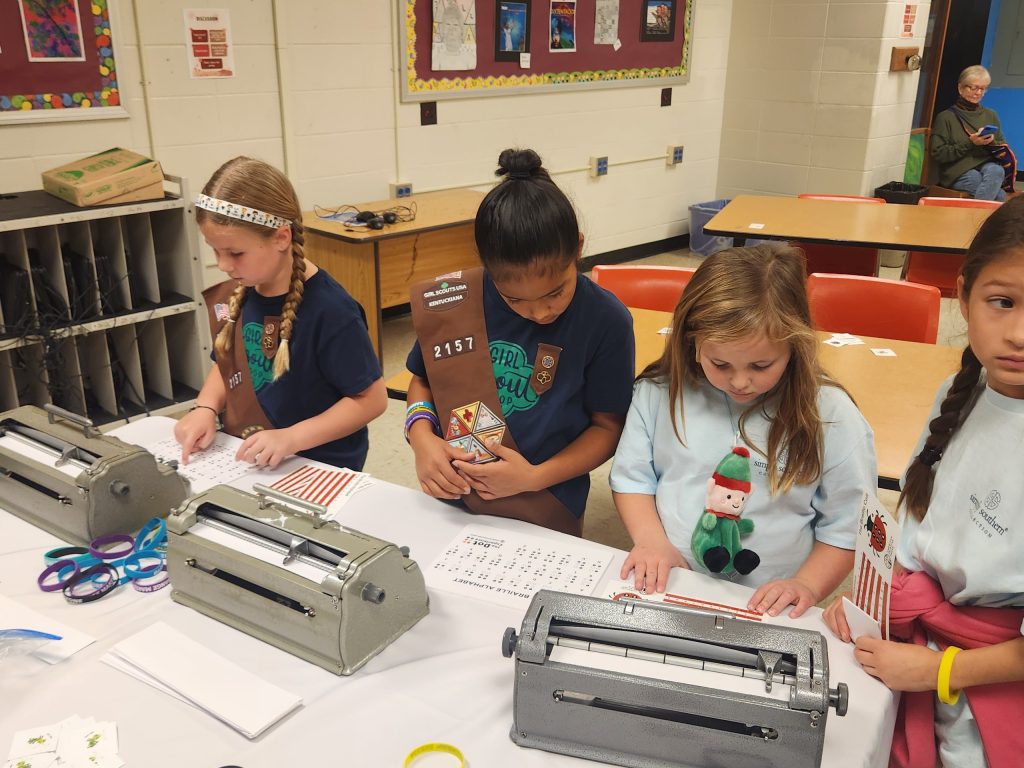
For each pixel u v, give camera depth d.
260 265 1.53
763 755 0.84
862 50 5.37
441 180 4.59
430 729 0.93
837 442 1.21
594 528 2.62
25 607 1.13
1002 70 7.98
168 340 3.31
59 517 1.31
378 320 3.74
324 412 1.67
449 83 4.42
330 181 4.11
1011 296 0.88
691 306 1.21
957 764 1.01
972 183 5.65
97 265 2.88
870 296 2.48
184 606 1.15
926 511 1.09
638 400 1.38
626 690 0.86
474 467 1.31
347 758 0.89
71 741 0.91
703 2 5.63
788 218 3.75
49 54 3.07
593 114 5.24
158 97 3.42
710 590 1.16
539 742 0.91
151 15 3.31
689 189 6.16
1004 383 0.96
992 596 1.00
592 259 5.62
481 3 4.41
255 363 1.68
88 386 3.12
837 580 1.20
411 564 1.09
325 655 1.02
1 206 2.71
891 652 0.98
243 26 3.59
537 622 0.90
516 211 1.14
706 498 1.29
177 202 2.94
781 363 1.17
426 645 1.07
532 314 1.27
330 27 3.87
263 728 0.92
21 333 2.72
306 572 1.04
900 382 1.99
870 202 4.09
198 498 1.18
